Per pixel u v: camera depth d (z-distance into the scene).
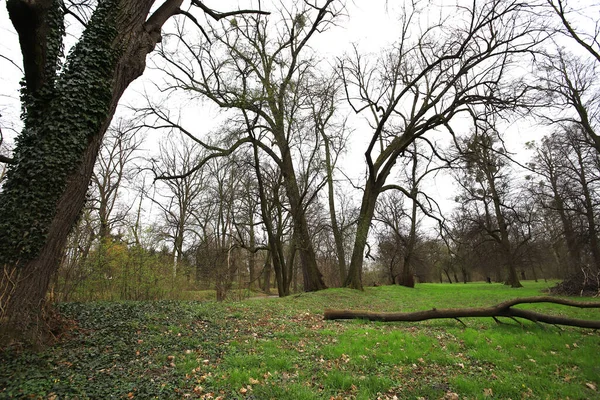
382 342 7.64
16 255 5.89
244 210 25.45
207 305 11.29
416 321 10.44
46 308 6.48
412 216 33.03
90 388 4.57
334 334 8.47
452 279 69.12
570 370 6.17
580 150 22.38
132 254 13.91
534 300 9.60
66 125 6.46
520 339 8.05
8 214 5.99
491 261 35.38
